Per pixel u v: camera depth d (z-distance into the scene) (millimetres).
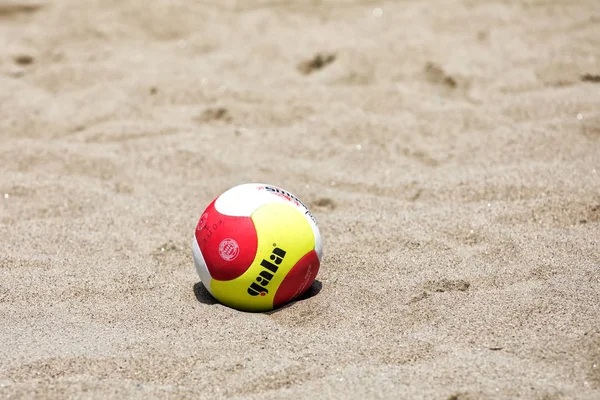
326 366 3971
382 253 4363
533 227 4434
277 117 5109
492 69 5297
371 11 6387
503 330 4055
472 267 4281
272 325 4098
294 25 6199
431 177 4715
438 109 5086
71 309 4168
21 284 4254
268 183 4730
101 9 6605
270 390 3916
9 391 3908
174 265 4359
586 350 3982
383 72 5348
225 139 4984
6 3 6770
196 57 5730
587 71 5227
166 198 4664
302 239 4145
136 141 4969
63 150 4898
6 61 5730
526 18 6004
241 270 4117
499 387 3902
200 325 4102
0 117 5133
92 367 3971
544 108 5023
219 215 4145
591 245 4340
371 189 4691
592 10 6082
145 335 4070
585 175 4629
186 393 3908
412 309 4141
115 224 4535
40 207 4613
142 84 5320
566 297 4137
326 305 4172
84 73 5453
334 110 5129
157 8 6578
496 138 4883
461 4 6359
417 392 3896
